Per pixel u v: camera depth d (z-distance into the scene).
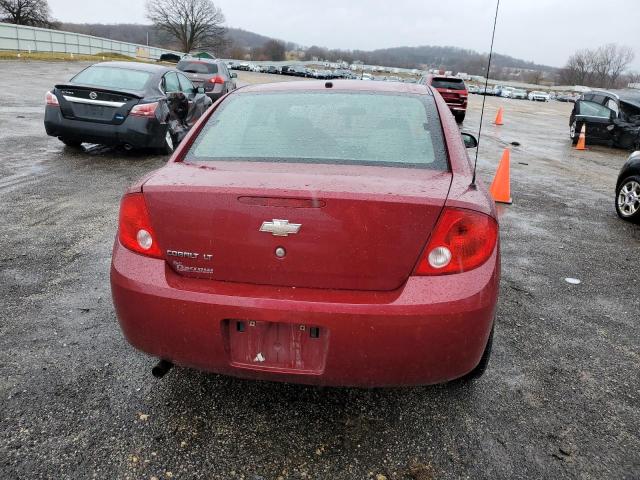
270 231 1.85
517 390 2.56
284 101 2.68
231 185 1.92
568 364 2.83
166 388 2.45
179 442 2.11
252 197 1.86
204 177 2.04
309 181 1.95
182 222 1.94
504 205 6.67
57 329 2.92
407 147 2.31
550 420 2.34
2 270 3.66
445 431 2.23
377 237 1.83
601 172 10.13
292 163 2.20
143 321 1.99
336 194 1.82
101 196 5.70
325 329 1.86
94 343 2.79
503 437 2.21
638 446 2.19
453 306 1.82
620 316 3.50
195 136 2.49
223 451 2.07
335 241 1.84
